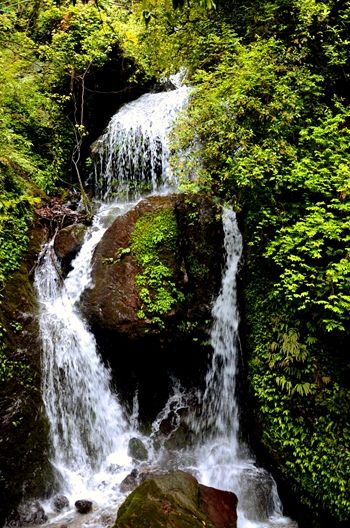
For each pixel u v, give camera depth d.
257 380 5.71
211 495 4.89
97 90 10.80
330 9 6.95
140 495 4.36
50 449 5.66
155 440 6.47
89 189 10.09
